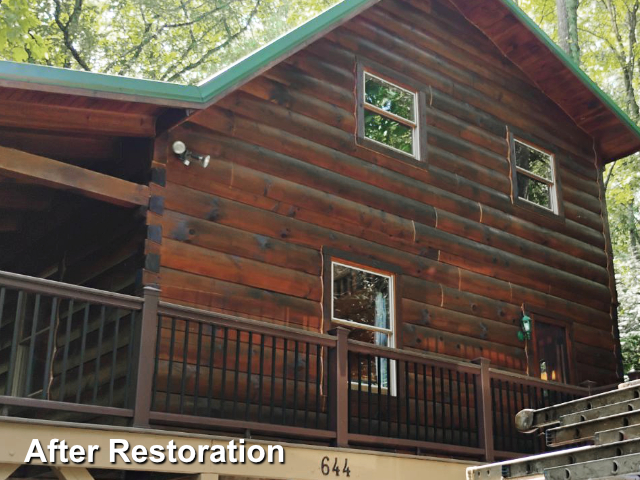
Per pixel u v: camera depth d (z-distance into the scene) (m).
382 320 9.31
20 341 9.16
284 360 6.96
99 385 7.43
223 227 8.12
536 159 12.12
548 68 11.96
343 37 9.84
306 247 8.77
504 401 10.24
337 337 7.33
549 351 11.38
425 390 8.02
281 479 6.47
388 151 9.88
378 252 9.45
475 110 11.29
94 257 8.21
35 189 9.10
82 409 5.64
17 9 12.61
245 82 7.62
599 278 12.46
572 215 12.37
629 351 19.98
